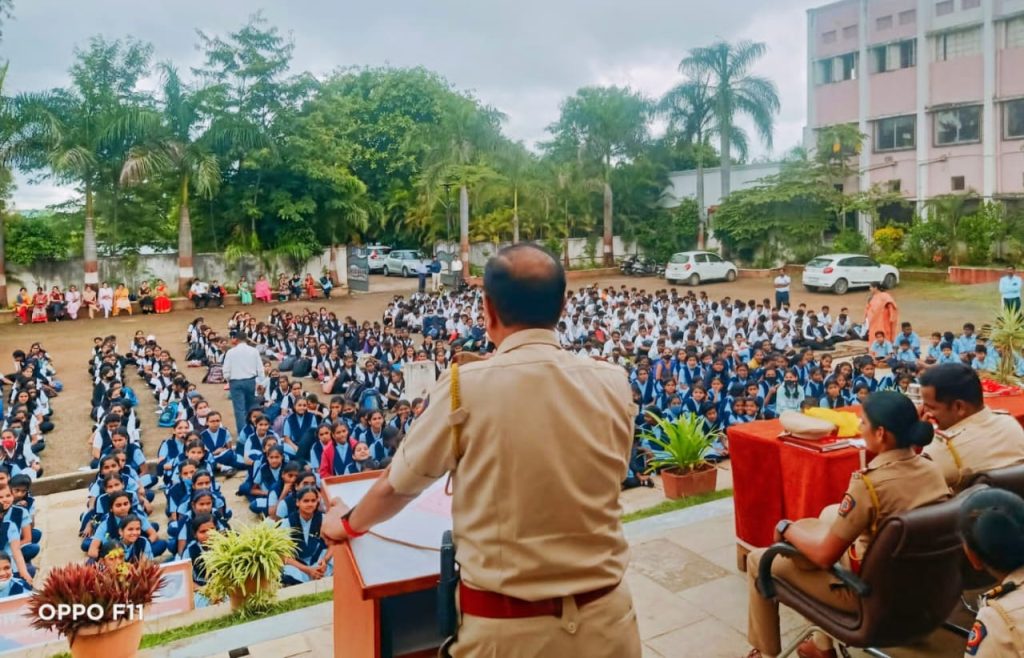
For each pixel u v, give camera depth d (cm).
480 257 2922
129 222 2392
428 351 1305
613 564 174
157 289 2291
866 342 1574
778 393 996
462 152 2712
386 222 3397
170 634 405
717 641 337
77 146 2077
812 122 2866
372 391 988
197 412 909
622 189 3103
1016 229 2303
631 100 2894
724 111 2805
